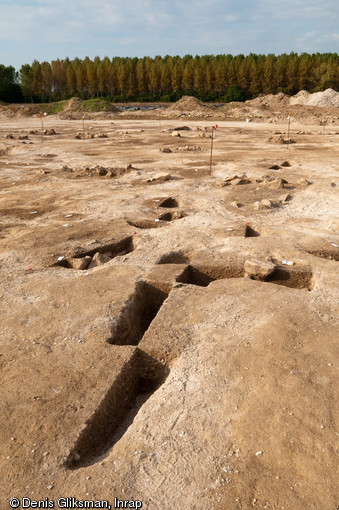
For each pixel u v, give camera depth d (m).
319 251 8.20
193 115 46.62
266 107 50.47
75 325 5.57
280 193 12.95
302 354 4.80
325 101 48.94
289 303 6.05
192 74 69.31
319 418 3.81
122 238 9.04
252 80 67.31
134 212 11.05
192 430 3.77
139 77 70.12
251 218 10.49
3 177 15.88
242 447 3.54
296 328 5.35
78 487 3.24
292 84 67.12
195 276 7.61
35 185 14.47
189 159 19.34
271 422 3.79
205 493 3.15
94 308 6.00
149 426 3.87
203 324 5.54
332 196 12.62
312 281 7.09
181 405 4.09
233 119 44.12
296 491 3.13
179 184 14.21
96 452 3.83
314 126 37.31
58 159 19.98
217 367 4.62
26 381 4.46
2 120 45.66
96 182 14.83
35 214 11.18
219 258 7.76
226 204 11.79
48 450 3.57
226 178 14.73
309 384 4.28
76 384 4.40
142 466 3.43
